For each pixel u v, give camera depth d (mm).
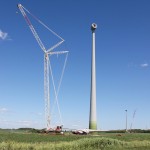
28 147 61219
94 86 155875
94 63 157000
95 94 156125
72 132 146375
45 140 81438
